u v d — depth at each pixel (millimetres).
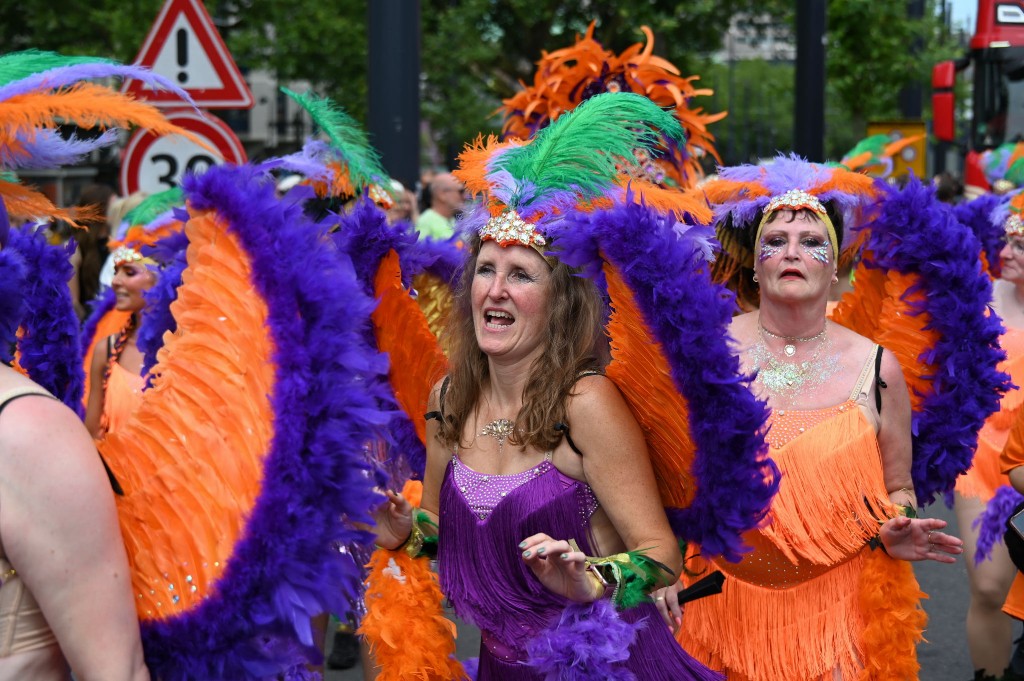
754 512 3943
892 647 5102
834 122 41531
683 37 31547
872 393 5320
